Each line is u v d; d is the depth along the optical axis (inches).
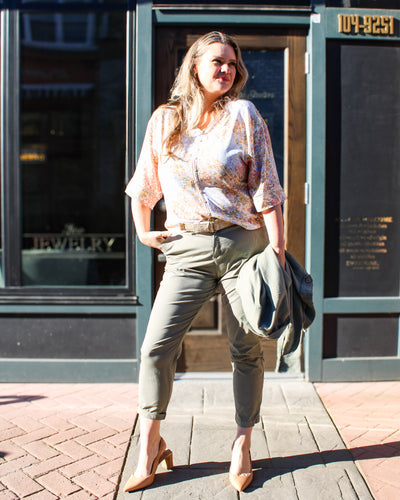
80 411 118.0
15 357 136.6
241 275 79.9
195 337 138.3
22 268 139.7
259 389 88.2
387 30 130.7
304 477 90.1
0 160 137.1
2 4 136.2
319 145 131.1
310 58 130.2
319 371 135.0
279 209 81.2
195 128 80.8
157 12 128.4
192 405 120.3
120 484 88.7
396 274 136.6
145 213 88.9
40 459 96.6
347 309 134.7
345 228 135.0
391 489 86.6
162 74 132.1
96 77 238.5
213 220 80.6
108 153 236.4
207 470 92.4
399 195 135.3
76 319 135.6
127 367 134.9
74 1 142.8
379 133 133.9
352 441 103.0
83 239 212.8
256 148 79.9
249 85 133.4
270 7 128.3
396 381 136.6
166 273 86.0
